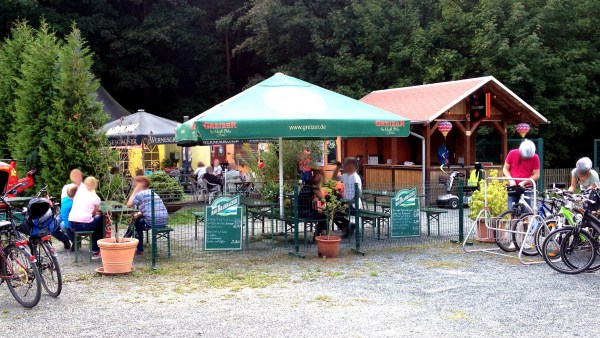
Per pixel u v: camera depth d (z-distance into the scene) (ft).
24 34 54.19
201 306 23.50
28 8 96.73
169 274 29.40
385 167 67.21
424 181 56.80
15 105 47.21
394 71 95.55
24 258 23.61
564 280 27.32
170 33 106.93
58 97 44.78
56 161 43.73
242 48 109.29
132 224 33.30
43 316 22.26
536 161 34.88
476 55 91.71
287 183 42.39
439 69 88.53
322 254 33.45
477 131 78.59
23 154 46.68
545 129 88.84
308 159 43.47
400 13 98.07
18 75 53.36
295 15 100.89
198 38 113.19
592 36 95.81
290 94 36.73
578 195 28.94
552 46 93.30
